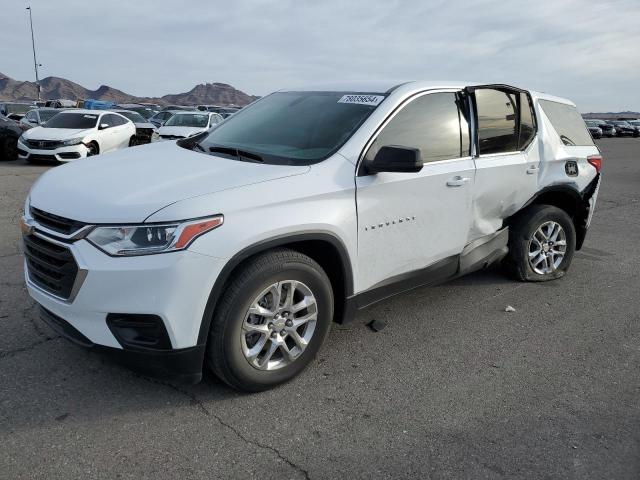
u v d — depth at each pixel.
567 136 5.29
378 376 3.47
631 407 3.21
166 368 2.85
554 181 4.99
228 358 2.97
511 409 3.15
